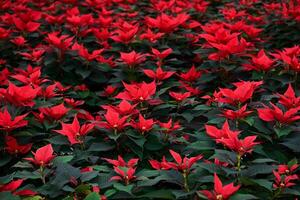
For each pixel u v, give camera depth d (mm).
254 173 2387
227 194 2107
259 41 5234
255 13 6871
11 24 5305
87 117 3486
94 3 6344
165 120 3625
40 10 6598
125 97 3242
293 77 3758
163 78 3795
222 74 4000
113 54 4746
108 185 2490
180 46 4949
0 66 4738
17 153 3021
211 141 2809
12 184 2363
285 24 5434
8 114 2840
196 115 3434
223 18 6059
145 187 2600
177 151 3053
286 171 2531
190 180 2426
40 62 4418
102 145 2910
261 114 2852
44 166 2586
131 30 4500
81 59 4277
